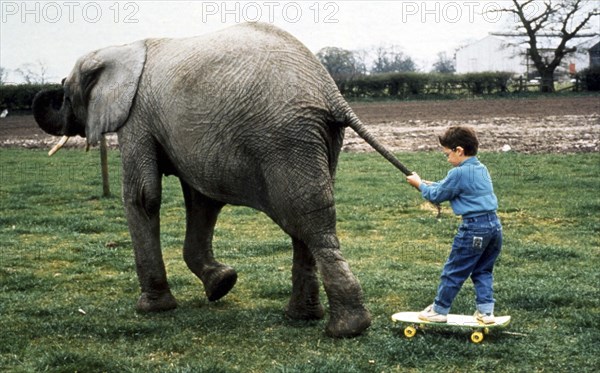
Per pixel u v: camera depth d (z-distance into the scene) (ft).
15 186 66.64
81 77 30.19
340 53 231.50
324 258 24.76
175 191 61.98
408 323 26.43
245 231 46.37
